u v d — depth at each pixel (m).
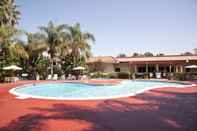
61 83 28.47
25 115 8.97
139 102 12.03
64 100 12.82
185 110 9.84
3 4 32.00
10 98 13.86
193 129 6.91
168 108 10.33
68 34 38.56
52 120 8.13
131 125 7.41
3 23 32.12
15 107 10.72
